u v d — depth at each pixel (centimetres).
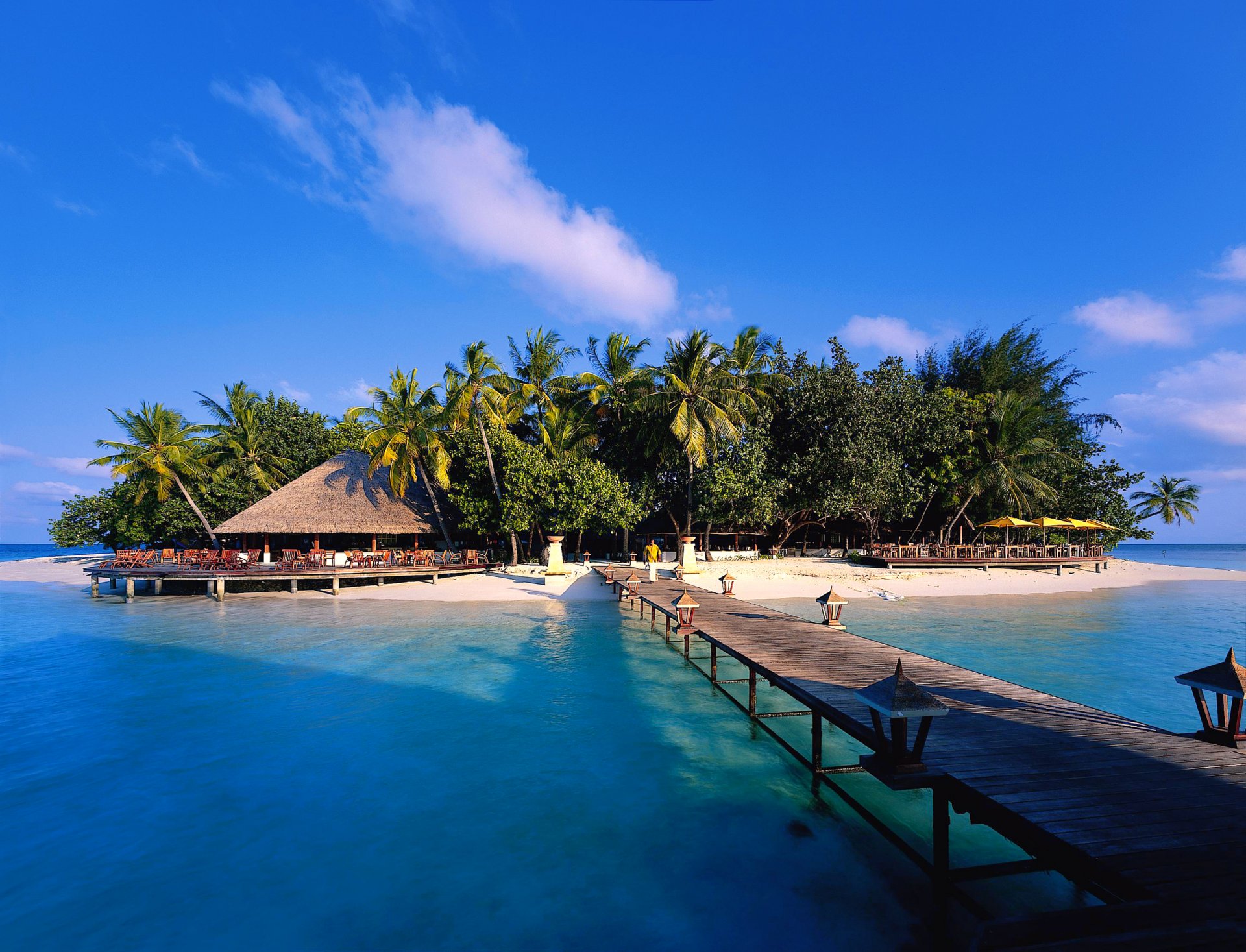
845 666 991
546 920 593
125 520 3944
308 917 606
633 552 4338
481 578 3272
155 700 1285
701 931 574
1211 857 421
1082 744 642
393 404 3397
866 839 736
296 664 1569
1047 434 3991
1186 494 6109
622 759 984
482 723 1148
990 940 323
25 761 988
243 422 3925
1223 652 1639
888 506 3766
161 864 699
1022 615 2258
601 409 3794
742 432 3478
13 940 574
